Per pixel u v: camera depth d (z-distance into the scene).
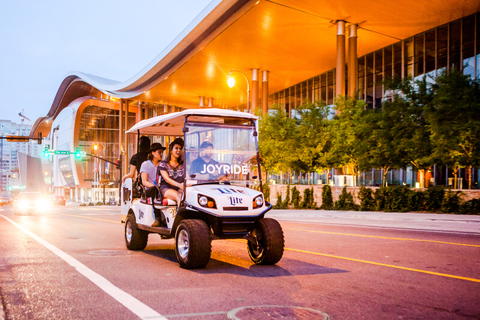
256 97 50.78
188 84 59.75
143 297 5.45
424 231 14.33
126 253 9.41
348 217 20.58
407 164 26.11
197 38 42.50
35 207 30.75
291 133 34.62
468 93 20.45
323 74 51.72
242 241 11.82
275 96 60.84
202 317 4.58
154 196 9.05
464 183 33.31
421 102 24.03
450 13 34.31
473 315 4.69
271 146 34.56
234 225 7.60
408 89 24.62
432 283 6.30
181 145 8.73
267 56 45.94
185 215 7.82
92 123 94.19
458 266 7.72
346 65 47.09
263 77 51.28
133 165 10.87
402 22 36.31
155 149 9.91
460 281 6.44
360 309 4.90
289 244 10.88
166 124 9.68
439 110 20.84
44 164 140.62
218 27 39.19
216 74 53.47
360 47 42.88
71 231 15.06
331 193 27.62
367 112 27.89
